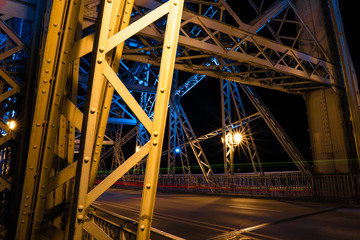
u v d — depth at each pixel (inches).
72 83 93.3
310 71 513.3
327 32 540.1
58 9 79.7
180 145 890.1
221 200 577.0
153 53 374.6
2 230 86.0
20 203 80.9
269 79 494.6
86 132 61.9
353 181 471.8
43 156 79.8
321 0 558.9
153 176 70.4
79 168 61.7
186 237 254.1
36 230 80.5
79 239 59.6
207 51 369.4
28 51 99.3
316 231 266.4
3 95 91.5
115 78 66.0
